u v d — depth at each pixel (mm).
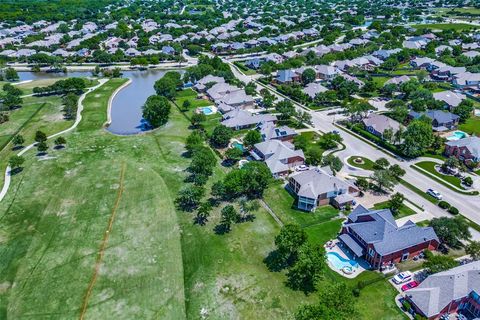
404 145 122562
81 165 120500
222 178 112438
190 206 99125
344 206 97688
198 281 75375
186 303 70562
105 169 117625
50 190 106875
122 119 164125
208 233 88938
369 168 116688
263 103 167125
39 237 88375
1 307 70250
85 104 175625
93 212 96938
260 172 103375
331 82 193625
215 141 132750
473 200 99750
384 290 72312
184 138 139750
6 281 76125
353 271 77125
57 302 71062
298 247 77688
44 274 77625
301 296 71312
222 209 97812
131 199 102062
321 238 87000
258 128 138625
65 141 135250
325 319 57219
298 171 115812
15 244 86188
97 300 71312
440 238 83500
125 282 75375
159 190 105875
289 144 126500
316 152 118750
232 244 85250
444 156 123875
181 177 112750
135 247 84750
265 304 69688
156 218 94375
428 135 124250
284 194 104875
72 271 78188
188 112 165500
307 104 171625
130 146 133500
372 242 77438
